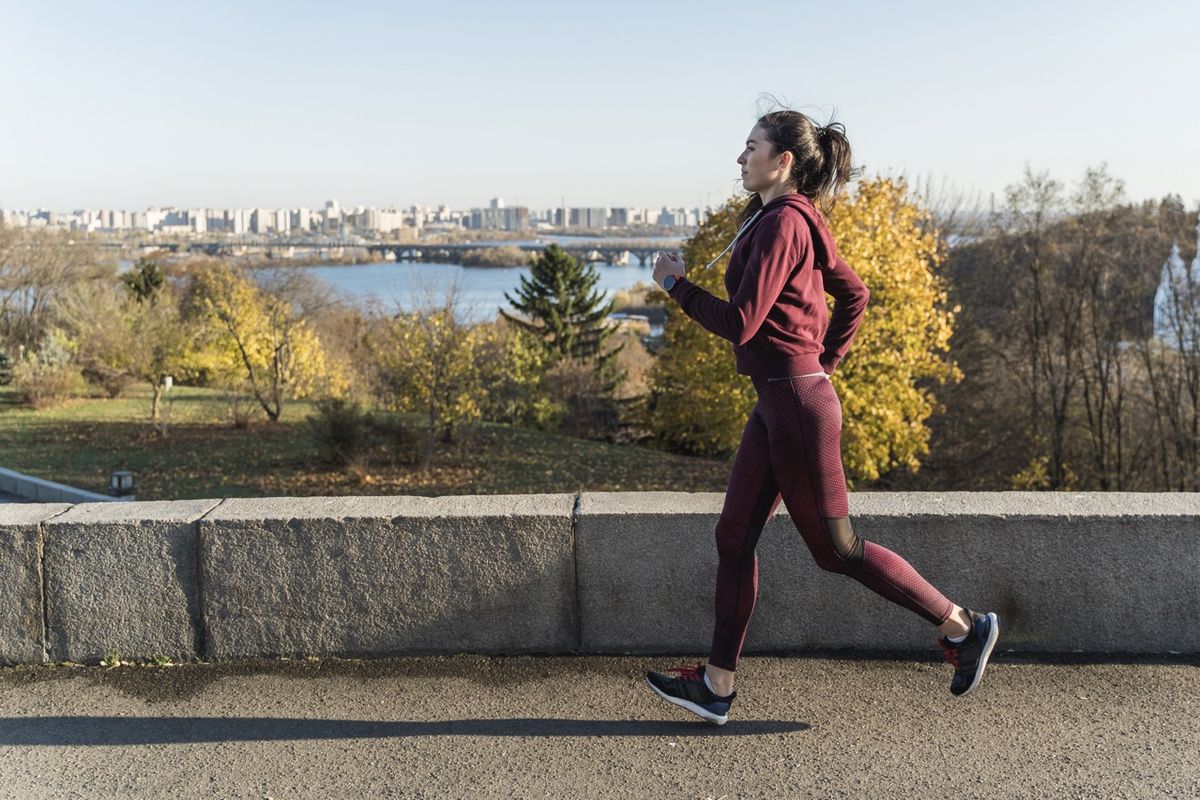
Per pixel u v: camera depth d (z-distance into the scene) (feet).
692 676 9.56
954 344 88.89
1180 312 82.58
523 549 11.42
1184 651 11.10
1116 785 8.36
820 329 8.96
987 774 8.59
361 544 11.41
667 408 81.05
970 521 11.11
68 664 11.45
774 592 11.39
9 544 11.34
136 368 90.22
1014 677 10.59
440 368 71.92
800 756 8.98
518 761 8.98
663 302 74.43
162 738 9.59
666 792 8.38
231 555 11.41
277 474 65.82
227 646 11.50
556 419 113.50
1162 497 11.73
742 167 9.16
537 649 11.55
